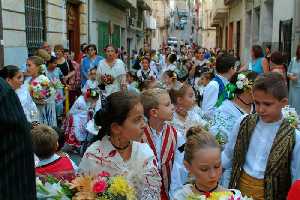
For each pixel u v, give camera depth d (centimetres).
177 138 407
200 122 481
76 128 827
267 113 321
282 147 315
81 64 1221
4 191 190
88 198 271
